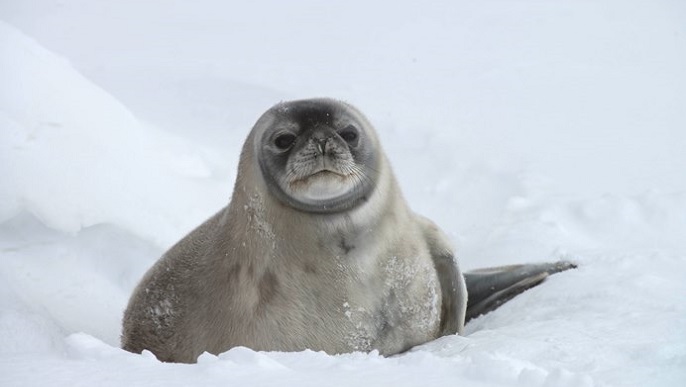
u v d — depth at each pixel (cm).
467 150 4306
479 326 2638
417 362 1667
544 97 4862
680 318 2119
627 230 3603
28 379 1546
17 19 6034
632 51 5350
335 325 2317
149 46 5625
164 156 3831
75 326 2880
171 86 4928
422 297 2406
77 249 3198
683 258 2794
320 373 1595
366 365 1656
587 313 2280
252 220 2352
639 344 1908
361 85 5031
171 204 3572
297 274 2314
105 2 6438
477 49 5472
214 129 4444
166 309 2509
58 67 3772
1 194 3162
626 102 4791
